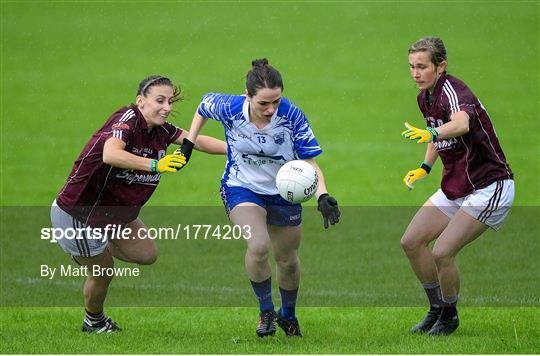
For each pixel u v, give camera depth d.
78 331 28.00
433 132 24.72
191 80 82.56
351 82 82.00
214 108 26.23
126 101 76.44
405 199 51.75
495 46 90.69
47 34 96.38
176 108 73.12
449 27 96.81
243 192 26.38
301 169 25.41
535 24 96.56
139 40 94.94
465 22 98.06
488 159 26.28
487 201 26.19
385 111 73.56
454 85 26.02
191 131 27.00
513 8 101.50
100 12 104.00
